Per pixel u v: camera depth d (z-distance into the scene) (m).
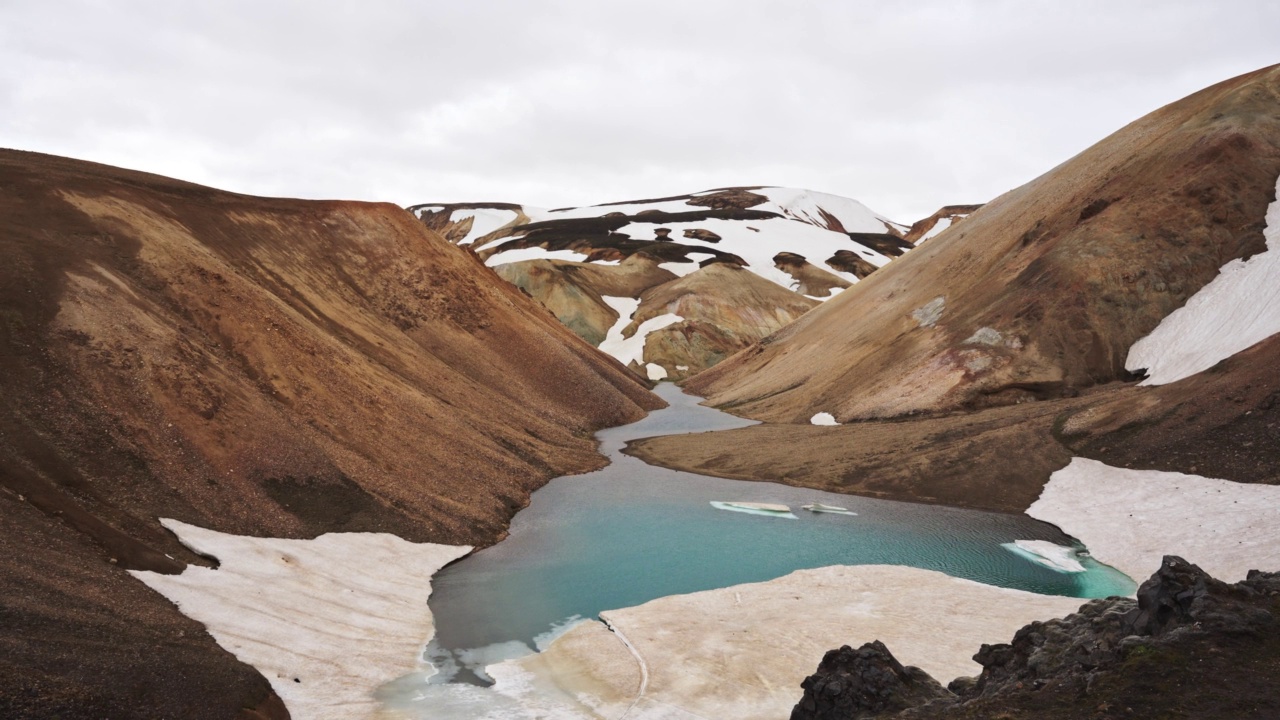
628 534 34.81
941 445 44.09
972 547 32.44
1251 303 44.06
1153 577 14.91
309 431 32.38
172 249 36.59
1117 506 33.56
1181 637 13.43
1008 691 14.48
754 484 44.31
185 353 30.67
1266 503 29.12
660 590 28.36
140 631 18.66
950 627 24.42
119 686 16.44
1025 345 51.38
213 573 23.11
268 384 33.53
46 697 15.08
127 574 21.03
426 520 31.95
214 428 28.81
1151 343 47.66
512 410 52.06
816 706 16.80
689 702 20.28
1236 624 13.34
